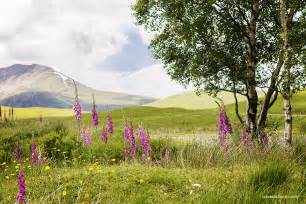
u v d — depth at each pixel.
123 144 18.39
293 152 15.56
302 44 18.06
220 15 21.27
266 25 21.92
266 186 8.98
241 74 21.23
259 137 19.14
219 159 14.21
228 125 14.62
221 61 21.11
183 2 20.95
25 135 21.34
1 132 21.53
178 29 21.52
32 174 12.84
